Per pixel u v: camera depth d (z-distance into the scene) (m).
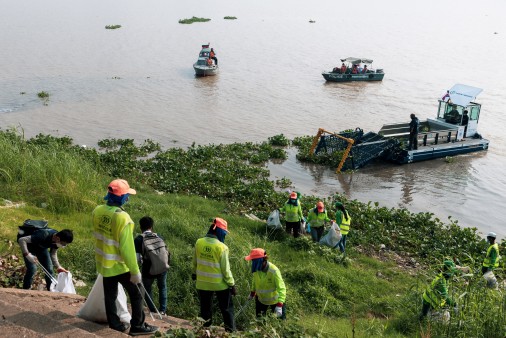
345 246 16.45
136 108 36.12
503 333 8.74
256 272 8.63
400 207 21.59
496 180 24.84
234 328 7.78
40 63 50.28
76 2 118.75
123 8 106.44
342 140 27.34
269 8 112.50
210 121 33.50
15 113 33.59
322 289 12.02
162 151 27.20
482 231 19.61
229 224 16.81
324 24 86.56
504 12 113.00
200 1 128.25
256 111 36.22
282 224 17.55
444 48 64.44
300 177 24.77
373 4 128.50
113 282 6.17
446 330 9.18
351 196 22.62
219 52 59.00
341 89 43.38
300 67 51.94
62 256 11.05
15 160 15.88
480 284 9.86
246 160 26.64
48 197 14.73
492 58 57.81
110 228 5.91
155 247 7.86
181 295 10.21
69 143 27.41
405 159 26.77
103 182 19.77
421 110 37.00
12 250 10.70
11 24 77.12
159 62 52.78
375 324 10.52
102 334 6.03
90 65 50.19
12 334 5.13
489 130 32.94
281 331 7.00
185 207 18.30
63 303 7.34
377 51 61.62
